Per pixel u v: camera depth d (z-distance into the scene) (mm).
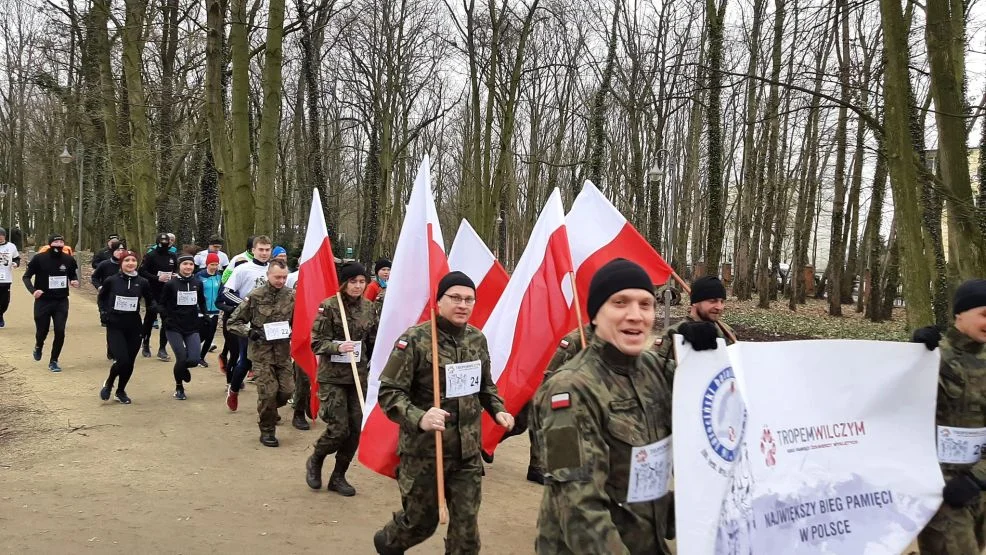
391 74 27094
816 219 34969
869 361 3162
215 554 4590
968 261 8180
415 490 3895
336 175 38938
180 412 8516
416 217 4980
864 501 3021
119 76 23172
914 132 11664
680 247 29344
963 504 3246
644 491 2379
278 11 13664
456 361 4027
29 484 5812
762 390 2922
